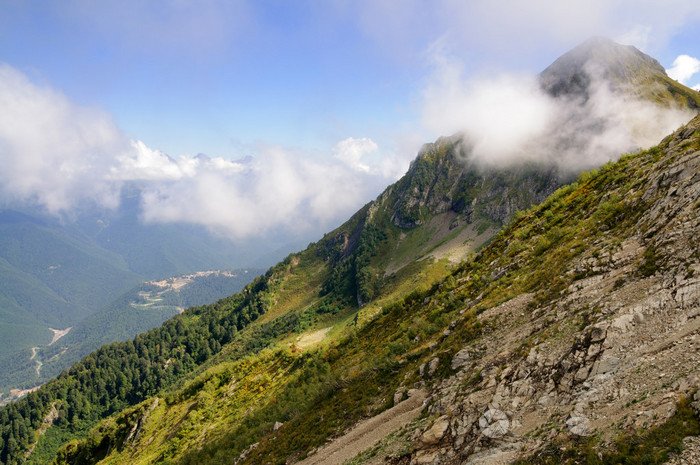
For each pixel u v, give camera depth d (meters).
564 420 20.69
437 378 35.94
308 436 44.12
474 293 56.09
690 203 31.34
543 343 27.77
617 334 23.66
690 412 16.36
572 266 37.44
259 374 115.94
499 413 24.44
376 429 34.44
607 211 46.47
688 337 20.41
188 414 112.62
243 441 61.59
